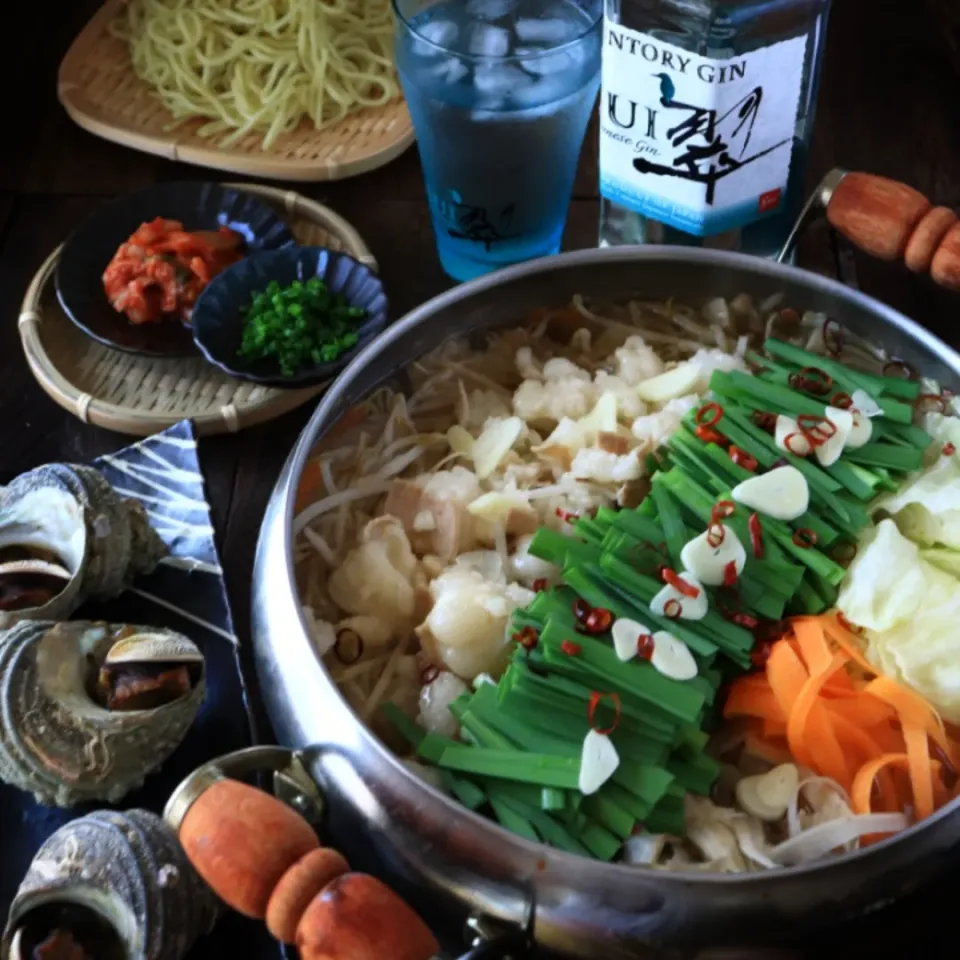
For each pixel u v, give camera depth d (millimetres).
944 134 760
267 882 459
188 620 606
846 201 639
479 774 501
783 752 523
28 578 586
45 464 654
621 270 602
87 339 713
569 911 456
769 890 448
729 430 575
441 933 491
